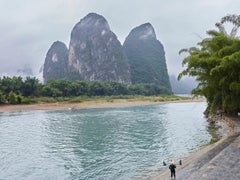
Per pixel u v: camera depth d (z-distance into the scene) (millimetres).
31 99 101688
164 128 41906
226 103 30734
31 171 21234
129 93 158625
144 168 20734
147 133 37469
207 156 18875
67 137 36219
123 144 30203
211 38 29516
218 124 40062
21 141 34031
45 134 39281
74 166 22234
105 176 19422
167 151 26031
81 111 79875
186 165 18484
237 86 26047
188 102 116562
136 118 57469
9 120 58562
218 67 24766
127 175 19312
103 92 143000
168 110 77875
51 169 21641
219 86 29375
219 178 13188
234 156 17062
